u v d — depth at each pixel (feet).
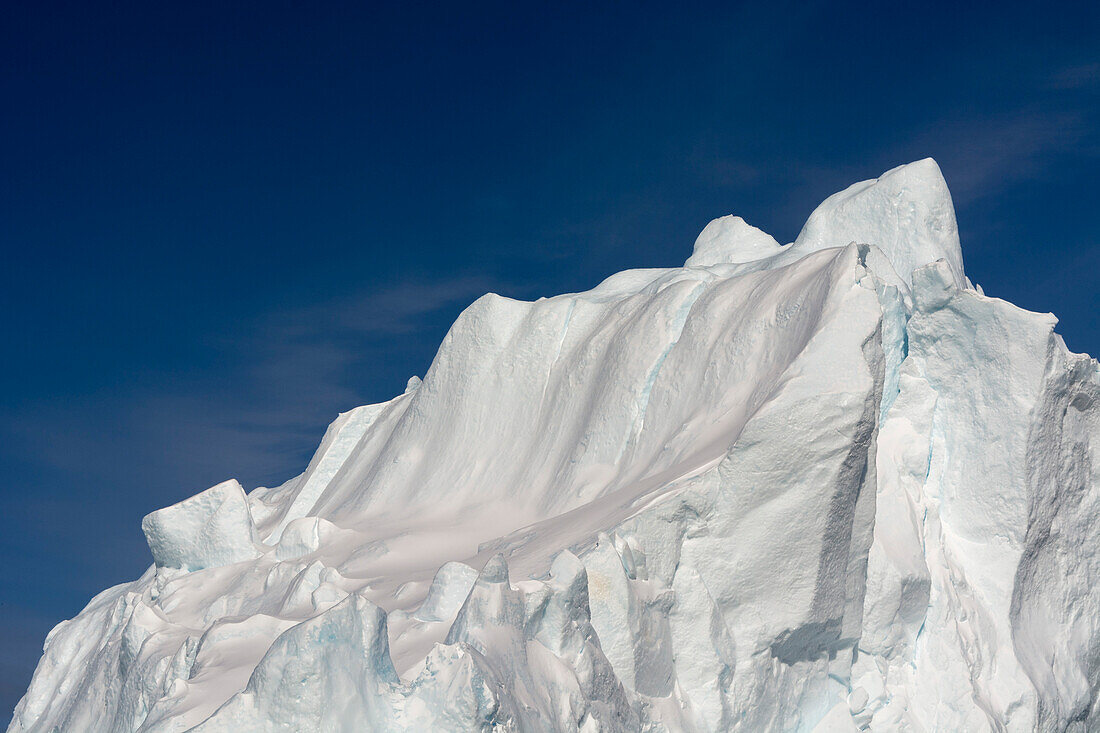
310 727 54.08
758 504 70.49
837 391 70.54
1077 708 81.71
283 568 83.87
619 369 91.56
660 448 84.48
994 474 83.05
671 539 69.72
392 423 111.34
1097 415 87.40
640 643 66.08
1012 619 80.69
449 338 105.40
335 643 54.85
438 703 54.29
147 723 58.70
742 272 101.71
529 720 56.80
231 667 62.75
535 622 61.31
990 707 76.54
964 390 84.64
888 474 79.87
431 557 84.94
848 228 99.76
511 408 99.91
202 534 91.04
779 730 70.49
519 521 89.45
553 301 103.50
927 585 76.38
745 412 78.74
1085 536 85.81
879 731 73.20
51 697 96.84
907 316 86.63
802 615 70.23
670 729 65.67
